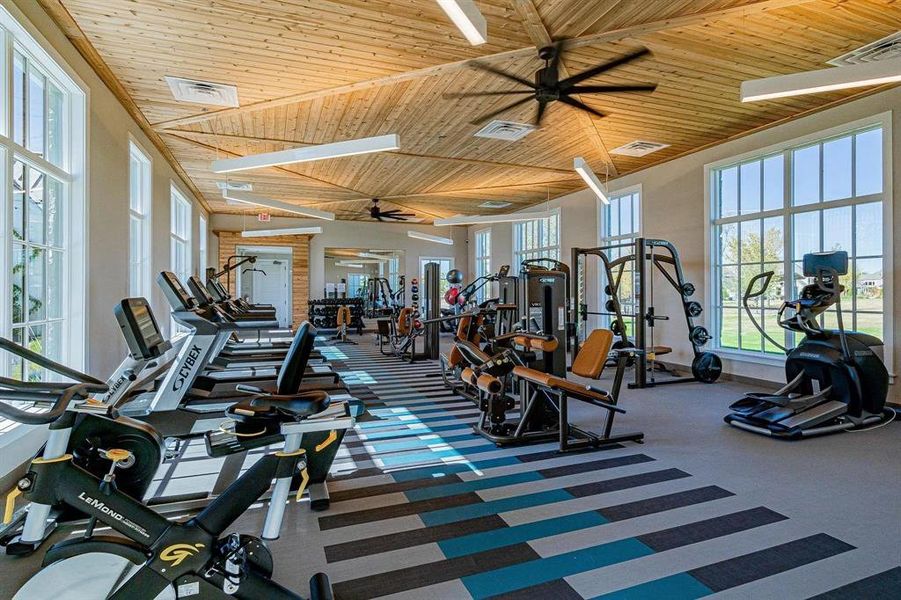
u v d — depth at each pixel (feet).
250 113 17.49
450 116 18.08
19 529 7.27
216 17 11.48
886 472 10.52
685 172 23.35
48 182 11.98
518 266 38.96
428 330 28.63
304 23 11.76
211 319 14.56
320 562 7.13
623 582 6.64
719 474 10.52
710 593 6.37
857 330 16.74
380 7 11.14
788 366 15.21
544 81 12.80
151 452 6.57
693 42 12.94
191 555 5.12
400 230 45.73
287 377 6.74
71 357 12.77
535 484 10.07
